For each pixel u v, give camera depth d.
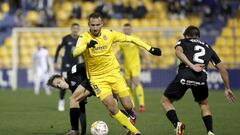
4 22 93.56
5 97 67.31
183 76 29.50
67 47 49.50
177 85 29.83
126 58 51.25
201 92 30.22
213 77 82.06
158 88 82.69
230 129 36.59
